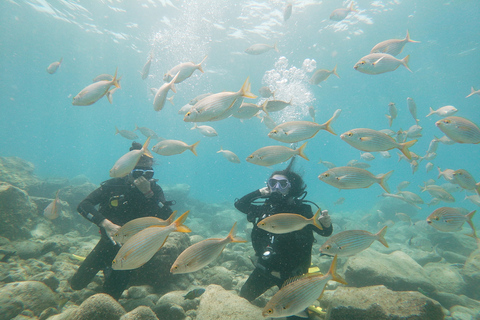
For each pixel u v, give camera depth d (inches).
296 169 145.1
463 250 336.2
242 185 3181.6
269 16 668.7
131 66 1130.7
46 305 117.9
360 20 661.9
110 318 94.2
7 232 206.1
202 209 647.8
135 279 151.3
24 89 1999.3
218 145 3486.7
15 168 426.3
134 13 725.9
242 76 1071.0
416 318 93.2
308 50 800.9
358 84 1098.1
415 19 655.8
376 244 357.4
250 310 112.7
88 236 291.4
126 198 141.9
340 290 116.0
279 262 125.3
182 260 73.7
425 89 1211.9
